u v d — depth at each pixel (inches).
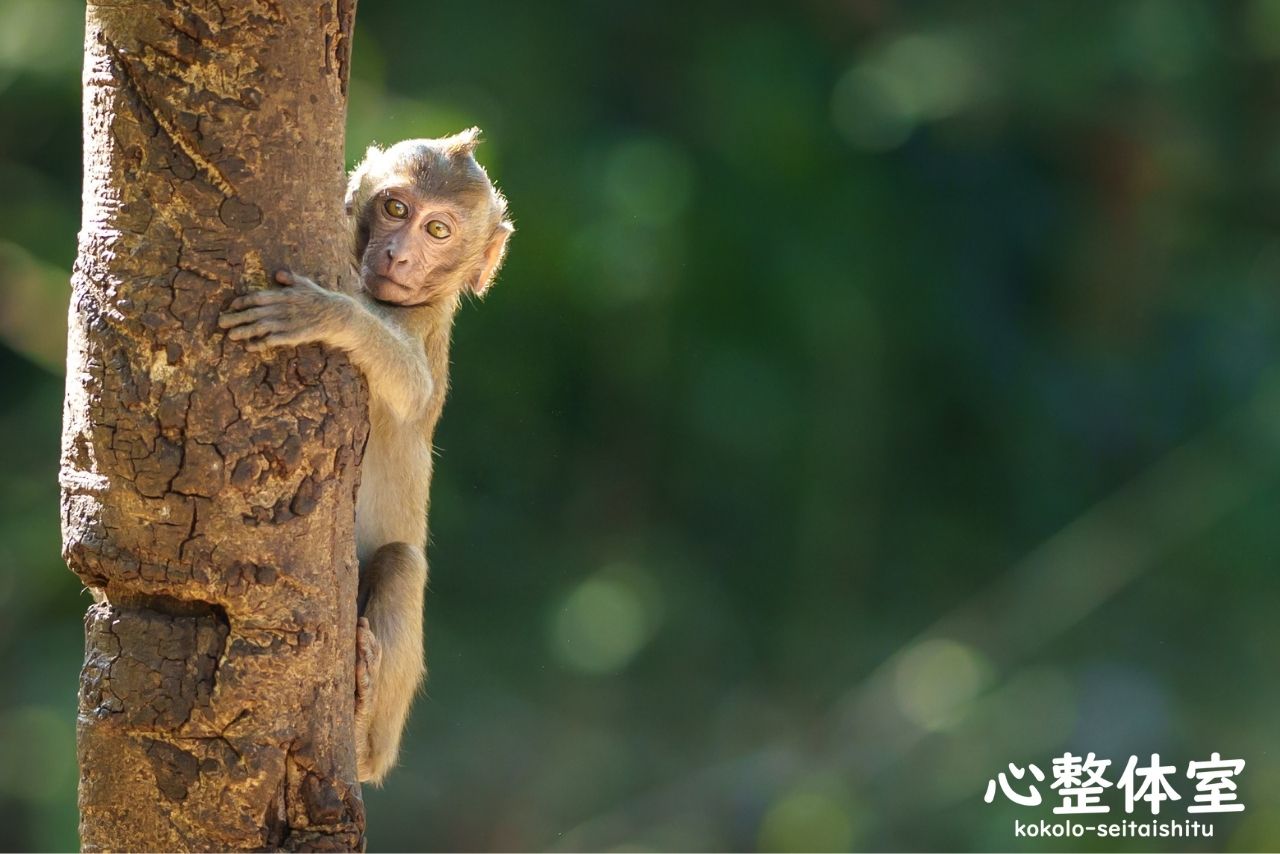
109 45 185.9
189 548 185.0
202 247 185.3
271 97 187.2
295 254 191.0
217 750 186.5
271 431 186.7
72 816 580.1
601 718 699.4
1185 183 815.7
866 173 793.6
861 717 713.6
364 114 616.4
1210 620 761.6
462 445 666.2
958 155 819.4
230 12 183.9
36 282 618.2
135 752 187.2
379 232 269.7
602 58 764.0
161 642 187.2
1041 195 834.8
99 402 184.9
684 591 746.2
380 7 713.0
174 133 184.4
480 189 274.7
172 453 183.8
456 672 685.3
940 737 686.5
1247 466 781.3
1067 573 775.7
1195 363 829.8
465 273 273.9
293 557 188.4
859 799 661.3
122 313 183.8
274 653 187.8
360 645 220.1
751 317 778.8
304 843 188.7
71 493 188.4
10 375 695.1
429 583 694.5
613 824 659.4
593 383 738.2
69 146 676.7
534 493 712.4
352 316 193.9
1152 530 780.0
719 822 665.0
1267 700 730.8
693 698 721.6
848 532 771.4
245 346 185.6
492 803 656.4
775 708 730.2
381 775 251.4
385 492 261.1
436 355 273.4
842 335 767.1
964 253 830.5
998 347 827.4
